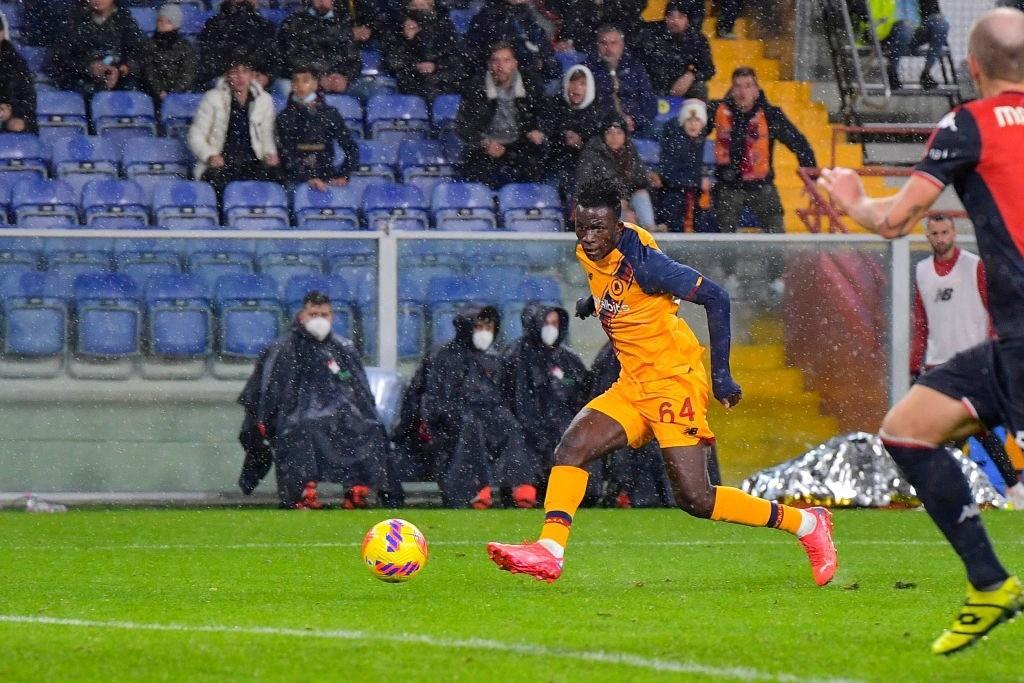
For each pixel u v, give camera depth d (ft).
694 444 44.04
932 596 43.78
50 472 86.69
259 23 112.06
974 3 131.03
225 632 35.14
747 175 103.19
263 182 103.76
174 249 88.74
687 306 92.79
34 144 106.42
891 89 127.95
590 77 102.94
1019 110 29.32
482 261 90.58
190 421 88.17
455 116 109.91
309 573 51.39
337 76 113.19
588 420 43.75
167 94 111.86
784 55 132.77
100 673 29.25
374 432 84.69
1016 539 65.36
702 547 61.77
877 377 93.50
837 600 42.75
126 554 58.75
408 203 105.40
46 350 86.89
